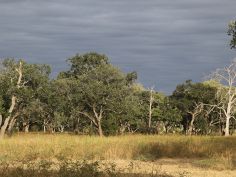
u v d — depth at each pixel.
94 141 24.78
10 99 50.53
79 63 70.88
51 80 53.91
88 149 21.91
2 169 11.70
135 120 69.75
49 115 63.72
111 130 56.31
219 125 76.62
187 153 23.25
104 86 52.12
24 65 50.91
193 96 74.69
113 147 22.59
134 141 25.81
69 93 53.59
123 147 22.91
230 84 66.94
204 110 76.12
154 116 75.94
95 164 11.84
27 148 20.91
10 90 48.69
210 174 15.79
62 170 11.41
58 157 18.86
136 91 74.19
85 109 55.91
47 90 52.81
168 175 14.52
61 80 55.00
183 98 76.06
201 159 21.84
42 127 80.50
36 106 52.62
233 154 21.27
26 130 68.31
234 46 22.86
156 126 79.12
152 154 22.95
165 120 76.25
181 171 16.47
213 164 18.34
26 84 52.88
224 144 25.78
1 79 49.50
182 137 31.12
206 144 24.86
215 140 28.58
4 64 49.97
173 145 24.28
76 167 11.93
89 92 51.88
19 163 15.95
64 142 23.83
